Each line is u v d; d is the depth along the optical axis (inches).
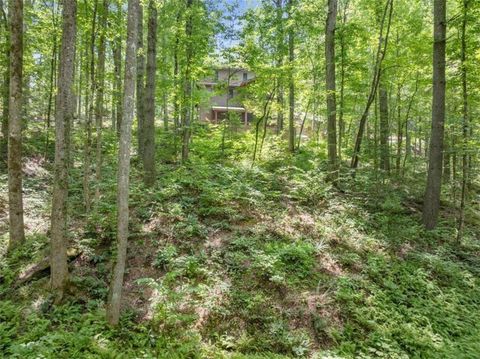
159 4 375.9
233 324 241.6
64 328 223.6
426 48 509.7
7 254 305.1
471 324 272.4
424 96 656.4
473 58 394.9
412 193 552.1
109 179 481.1
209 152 656.4
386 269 322.0
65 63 246.2
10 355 192.9
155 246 312.7
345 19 650.8
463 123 375.9
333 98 523.2
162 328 234.1
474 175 423.5
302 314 253.4
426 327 259.4
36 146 645.9
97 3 369.4
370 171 511.8
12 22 303.3
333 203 428.1
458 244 402.3
